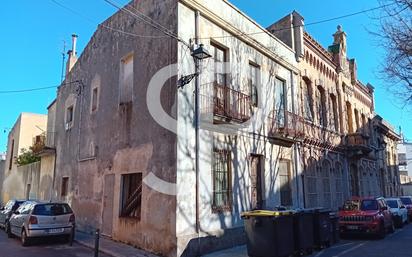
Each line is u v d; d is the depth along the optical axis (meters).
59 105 21.36
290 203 16.06
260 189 14.25
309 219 11.09
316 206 18.30
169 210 10.53
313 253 11.03
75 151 17.91
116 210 13.32
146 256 10.49
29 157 27.19
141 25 13.34
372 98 31.58
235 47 13.72
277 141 15.49
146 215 11.48
